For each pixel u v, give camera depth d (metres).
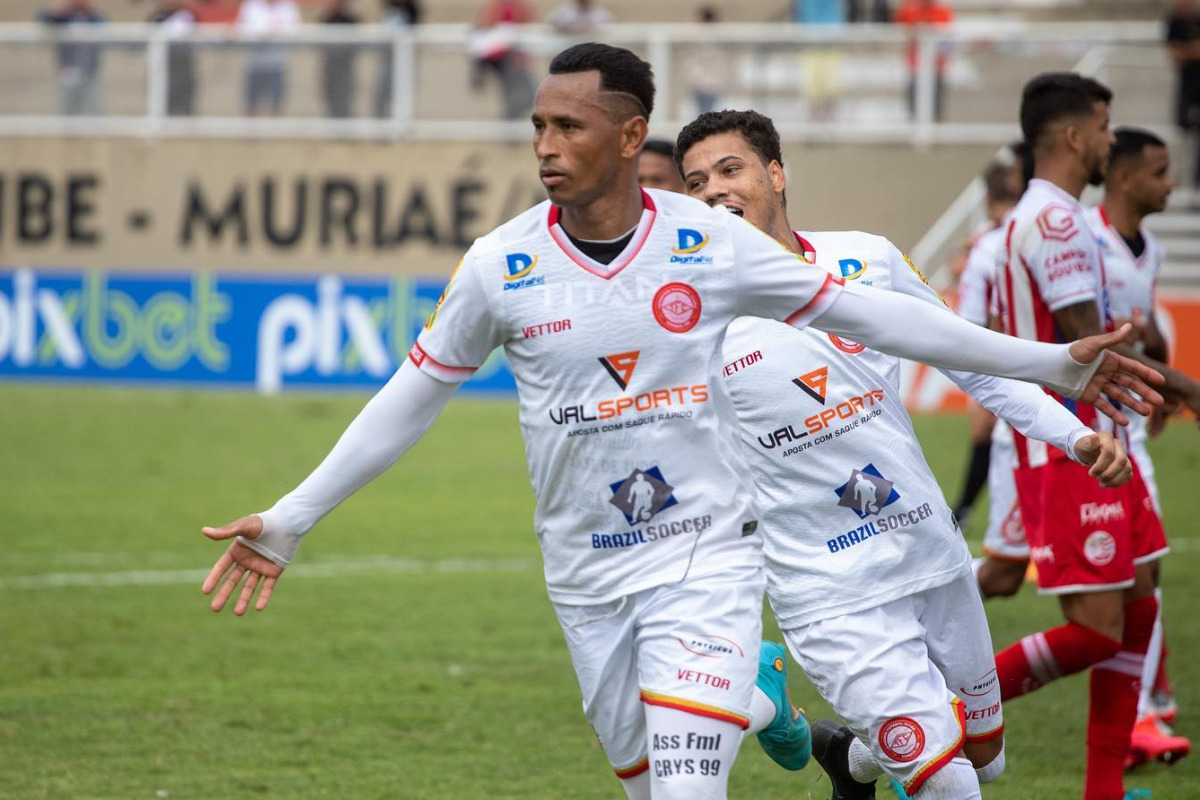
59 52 74.25
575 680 24.23
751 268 12.41
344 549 35.28
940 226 66.25
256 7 76.94
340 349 65.31
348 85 72.06
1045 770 19.70
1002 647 26.19
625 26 84.75
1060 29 79.06
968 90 67.19
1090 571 17.36
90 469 45.75
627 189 12.33
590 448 12.36
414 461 49.03
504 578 32.31
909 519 14.41
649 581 12.38
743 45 67.75
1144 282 21.11
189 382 67.06
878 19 72.94
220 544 35.19
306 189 72.62
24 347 69.12
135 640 26.62
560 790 18.67
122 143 74.19
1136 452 19.75
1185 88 63.16
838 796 16.42
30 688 23.34
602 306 12.19
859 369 14.51
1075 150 18.28
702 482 12.40
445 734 21.16
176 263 74.00
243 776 19.09
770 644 15.16
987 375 13.45
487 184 71.00
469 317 12.49
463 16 87.25
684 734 12.05
